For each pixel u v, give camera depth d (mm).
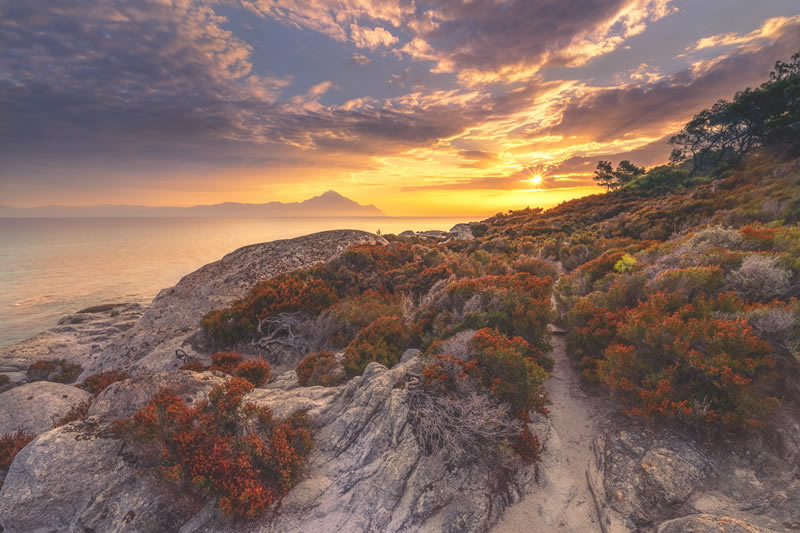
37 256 173500
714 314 7441
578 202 55000
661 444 6090
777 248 10227
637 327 7719
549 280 13758
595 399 7953
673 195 38250
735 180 29719
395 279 17719
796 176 21406
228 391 6793
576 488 6012
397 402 6840
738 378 5652
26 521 5574
